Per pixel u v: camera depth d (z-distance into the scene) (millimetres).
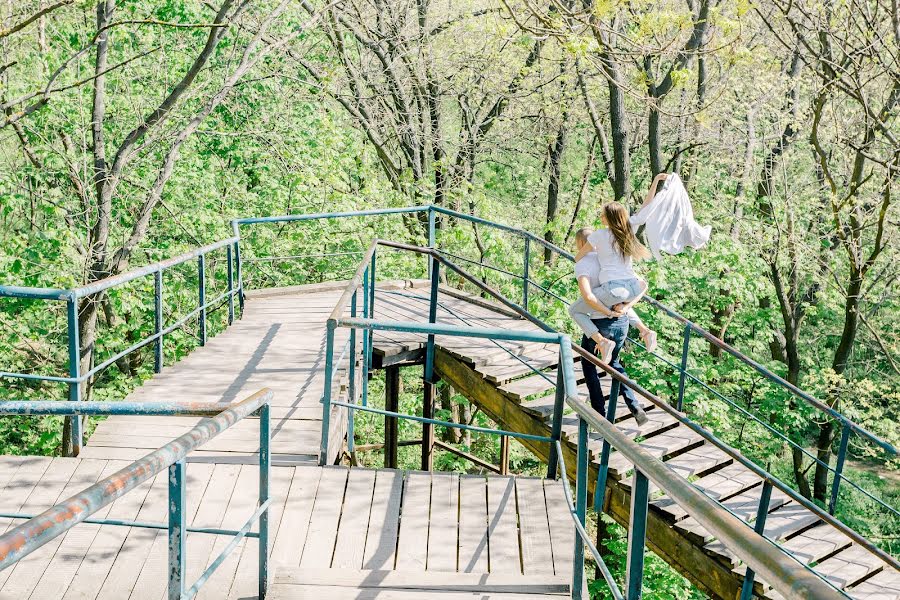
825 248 17703
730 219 17047
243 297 10422
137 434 6027
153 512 4836
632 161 22359
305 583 4129
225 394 7137
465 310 10391
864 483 21531
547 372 8008
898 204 14727
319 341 8898
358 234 16469
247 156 17109
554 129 22406
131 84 14383
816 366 19578
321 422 6410
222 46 14766
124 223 15789
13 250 13227
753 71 15594
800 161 18188
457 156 20625
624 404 7570
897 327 18125
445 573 4266
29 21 7191
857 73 12047
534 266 17875
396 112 18688
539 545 4688
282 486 5250
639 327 6539
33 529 1901
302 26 11664
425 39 17969
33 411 3426
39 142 13867
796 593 1294
